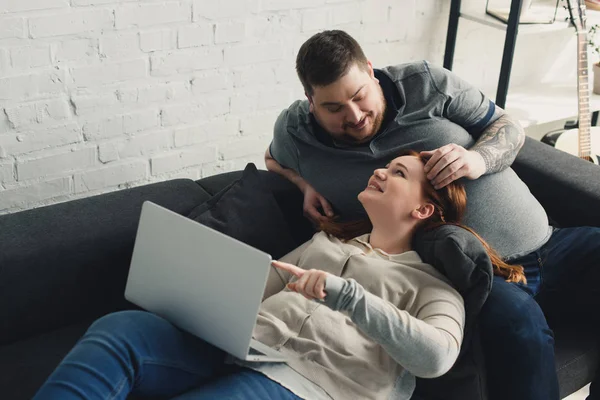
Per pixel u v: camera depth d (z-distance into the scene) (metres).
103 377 1.35
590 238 1.80
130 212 1.86
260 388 1.45
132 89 2.42
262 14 2.55
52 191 2.43
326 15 2.67
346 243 1.76
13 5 2.13
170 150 2.59
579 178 2.01
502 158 1.84
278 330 1.59
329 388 1.51
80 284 1.77
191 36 2.45
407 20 2.85
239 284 1.36
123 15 2.31
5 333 1.70
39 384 1.58
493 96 3.11
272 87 2.69
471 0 2.84
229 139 2.69
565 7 2.77
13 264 1.68
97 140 2.43
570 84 3.23
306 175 1.99
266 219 1.88
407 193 1.70
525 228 1.84
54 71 2.27
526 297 1.64
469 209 1.82
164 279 1.47
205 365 1.52
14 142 2.29
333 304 1.41
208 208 1.87
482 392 1.61
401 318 1.42
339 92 1.77
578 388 1.77
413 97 1.92
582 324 1.82
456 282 1.60
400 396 1.54
